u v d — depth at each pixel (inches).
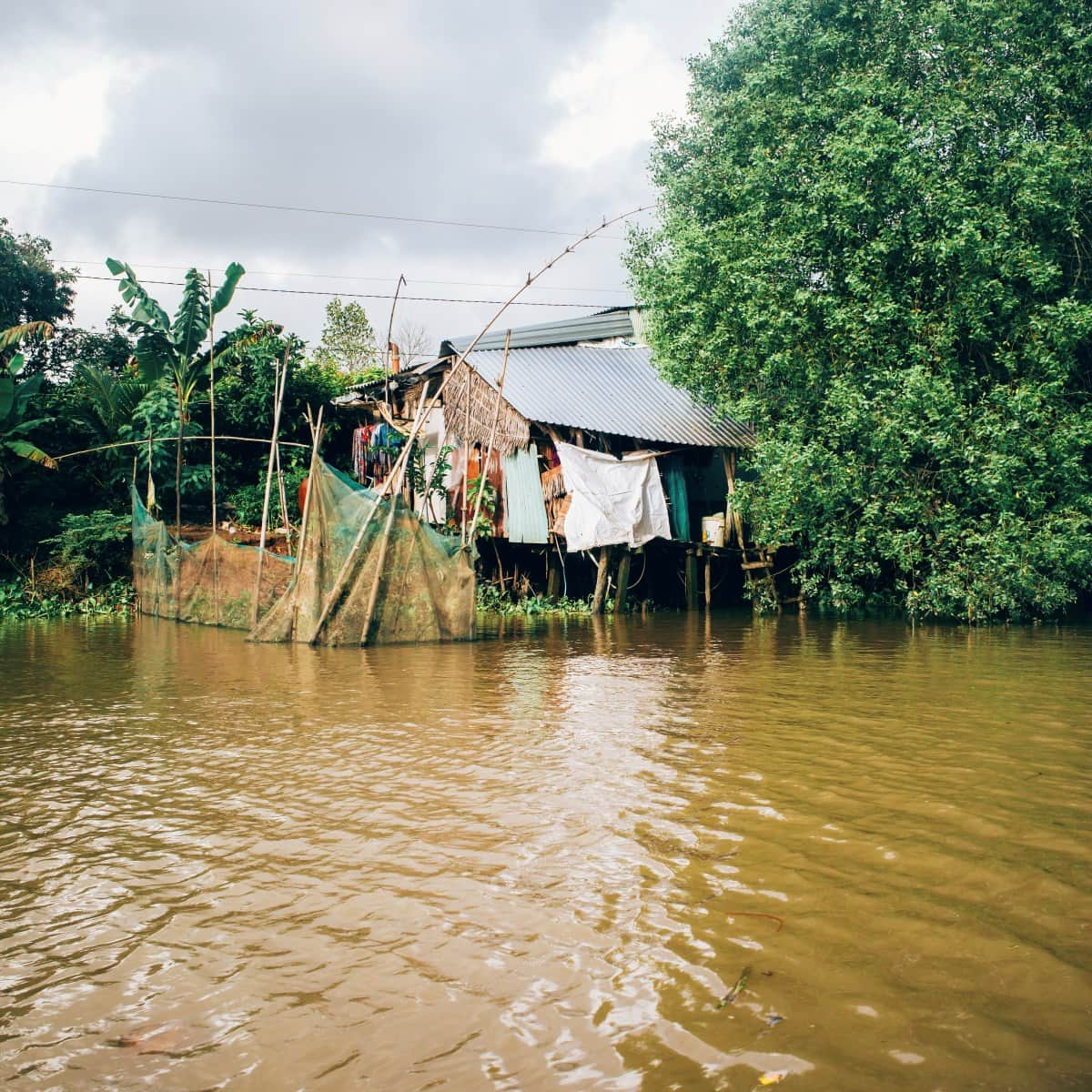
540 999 111.3
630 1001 110.5
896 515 633.0
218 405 902.4
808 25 641.6
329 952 125.0
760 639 540.1
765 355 646.5
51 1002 112.9
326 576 484.1
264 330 944.3
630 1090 92.7
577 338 919.7
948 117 571.8
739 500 711.1
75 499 870.4
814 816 181.3
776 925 131.4
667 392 840.9
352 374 1191.6
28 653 469.4
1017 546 581.6
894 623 645.9
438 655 452.1
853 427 602.2
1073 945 124.3
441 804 192.2
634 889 144.9
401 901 141.6
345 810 189.0
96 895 146.2
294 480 901.2
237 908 140.1
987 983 114.0
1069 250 616.4
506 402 739.4
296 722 282.0
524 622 674.8
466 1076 95.9
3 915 139.3
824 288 626.2
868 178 584.4
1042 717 282.8
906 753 234.7
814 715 287.3
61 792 205.8
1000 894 142.3
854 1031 103.0
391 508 491.8
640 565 859.4
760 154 617.0
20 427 788.0
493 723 278.1
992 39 587.8
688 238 654.5
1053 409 588.4
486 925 132.5
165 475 844.0
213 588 615.5
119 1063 99.6
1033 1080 93.1
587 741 251.0
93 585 786.8
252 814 187.8
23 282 1016.2
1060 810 185.0
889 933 128.4
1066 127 579.8
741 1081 93.7
